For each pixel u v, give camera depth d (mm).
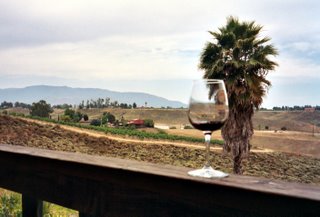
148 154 33719
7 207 2352
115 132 42625
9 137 30984
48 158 1274
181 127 54844
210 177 963
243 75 15547
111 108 79062
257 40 15602
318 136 45094
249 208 871
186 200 975
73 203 1225
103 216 1144
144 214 1055
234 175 996
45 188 1308
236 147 16422
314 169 26219
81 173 1198
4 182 1460
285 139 42969
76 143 34344
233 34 15617
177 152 33094
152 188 1040
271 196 834
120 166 1103
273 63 15586
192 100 1091
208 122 1062
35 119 39656
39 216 1372
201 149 34344
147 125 55812
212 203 931
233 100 15883
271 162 27625
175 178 976
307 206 789
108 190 1134
